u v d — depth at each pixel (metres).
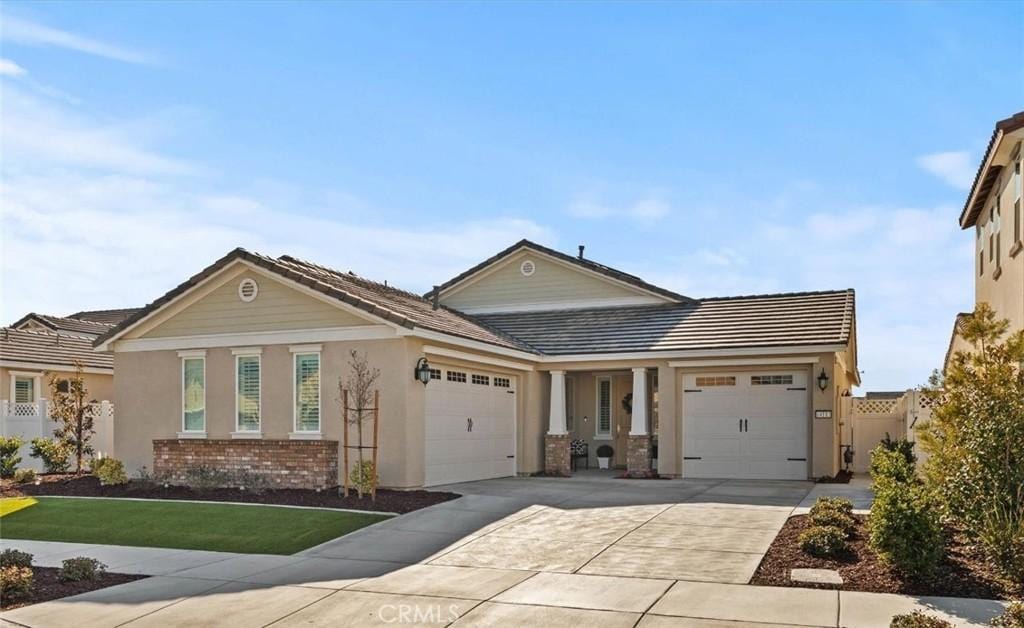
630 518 14.34
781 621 8.65
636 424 21.86
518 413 22.89
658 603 9.44
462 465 20.02
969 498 10.56
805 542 11.31
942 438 11.35
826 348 19.95
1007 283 15.71
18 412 25.38
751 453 20.94
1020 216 14.32
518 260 27.34
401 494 17.05
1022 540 10.01
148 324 20.78
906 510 10.00
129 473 20.70
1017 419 10.41
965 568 10.26
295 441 18.08
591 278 26.33
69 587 10.84
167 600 10.18
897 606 9.04
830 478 19.95
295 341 19.06
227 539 13.52
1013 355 10.95
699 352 21.05
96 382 29.67
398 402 17.92
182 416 20.28
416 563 11.74
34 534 14.34
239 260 19.48
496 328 25.33
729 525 13.48
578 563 11.45
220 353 19.95
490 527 13.90
